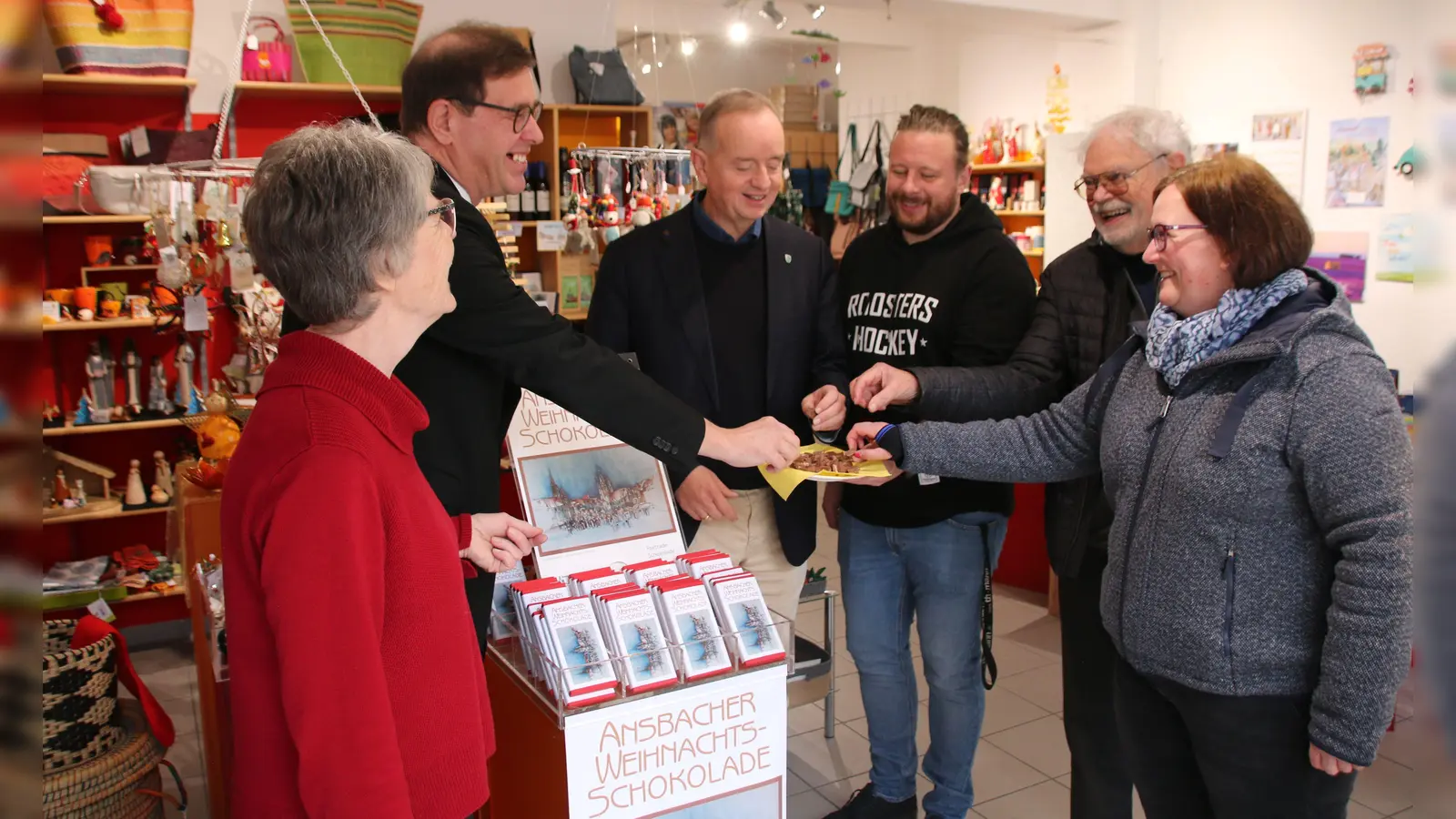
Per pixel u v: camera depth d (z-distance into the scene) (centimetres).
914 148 256
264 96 473
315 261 118
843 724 355
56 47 423
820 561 553
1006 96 812
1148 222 227
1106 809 240
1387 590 147
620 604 179
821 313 281
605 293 273
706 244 272
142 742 257
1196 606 166
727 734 184
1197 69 647
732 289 271
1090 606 231
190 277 352
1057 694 376
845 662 408
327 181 118
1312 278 169
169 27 431
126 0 423
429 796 129
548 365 173
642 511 227
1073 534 230
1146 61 671
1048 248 733
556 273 508
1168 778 187
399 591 125
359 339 126
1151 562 173
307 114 486
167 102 461
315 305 122
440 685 129
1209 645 164
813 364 282
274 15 477
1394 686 148
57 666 241
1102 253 240
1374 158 549
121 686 407
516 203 516
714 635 183
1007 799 302
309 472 115
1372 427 151
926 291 266
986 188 819
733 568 201
